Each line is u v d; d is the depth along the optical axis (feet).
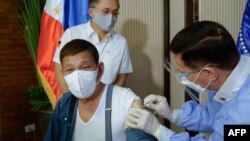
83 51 3.88
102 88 4.03
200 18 7.64
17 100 11.39
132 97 3.92
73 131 4.01
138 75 9.15
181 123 4.47
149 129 3.57
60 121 4.09
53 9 8.01
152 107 4.23
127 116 3.69
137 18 8.98
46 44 8.06
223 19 7.71
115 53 6.81
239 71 3.30
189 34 3.25
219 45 3.15
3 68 10.87
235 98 3.26
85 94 3.86
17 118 11.42
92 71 3.87
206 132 4.48
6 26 10.85
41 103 9.93
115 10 6.57
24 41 11.37
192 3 7.69
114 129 3.82
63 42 6.78
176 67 3.60
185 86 3.90
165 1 8.42
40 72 8.18
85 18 7.78
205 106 4.54
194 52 3.21
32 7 9.61
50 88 8.10
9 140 11.21
